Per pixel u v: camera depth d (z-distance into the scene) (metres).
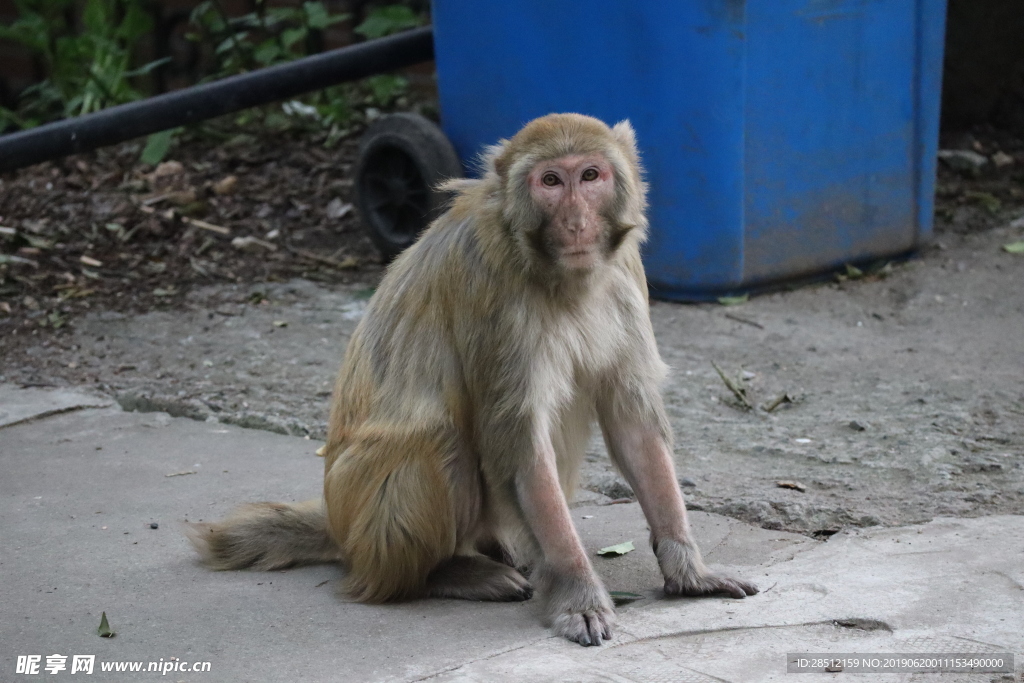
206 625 6.55
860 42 12.39
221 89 13.25
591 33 12.12
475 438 6.74
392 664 5.98
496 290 6.50
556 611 6.39
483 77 13.05
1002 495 8.03
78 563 7.43
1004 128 17.19
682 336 11.75
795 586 6.70
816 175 12.49
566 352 6.64
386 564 6.78
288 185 16.08
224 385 10.81
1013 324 11.69
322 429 9.76
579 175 6.36
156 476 8.90
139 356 11.57
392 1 18.66
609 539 7.79
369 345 7.05
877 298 12.59
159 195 15.59
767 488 8.33
